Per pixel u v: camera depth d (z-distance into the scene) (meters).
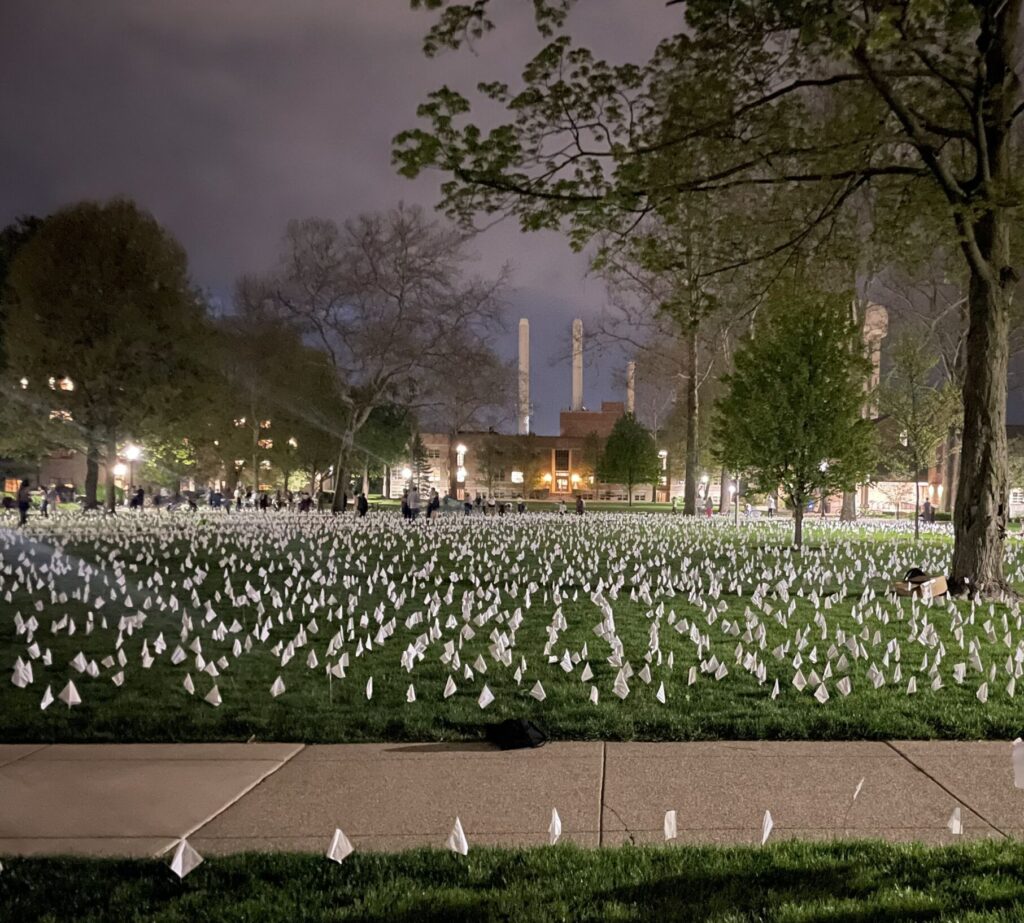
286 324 51.16
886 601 14.12
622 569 17.98
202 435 50.75
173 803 5.21
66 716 6.96
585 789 5.46
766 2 10.75
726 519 44.62
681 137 12.28
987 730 6.66
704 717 7.00
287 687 8.02
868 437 24.69
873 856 4.43
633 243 13.65
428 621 11.08
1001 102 13.73
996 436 14.30
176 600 12.29
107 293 40.28
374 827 4.86
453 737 6.54
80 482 71.06
